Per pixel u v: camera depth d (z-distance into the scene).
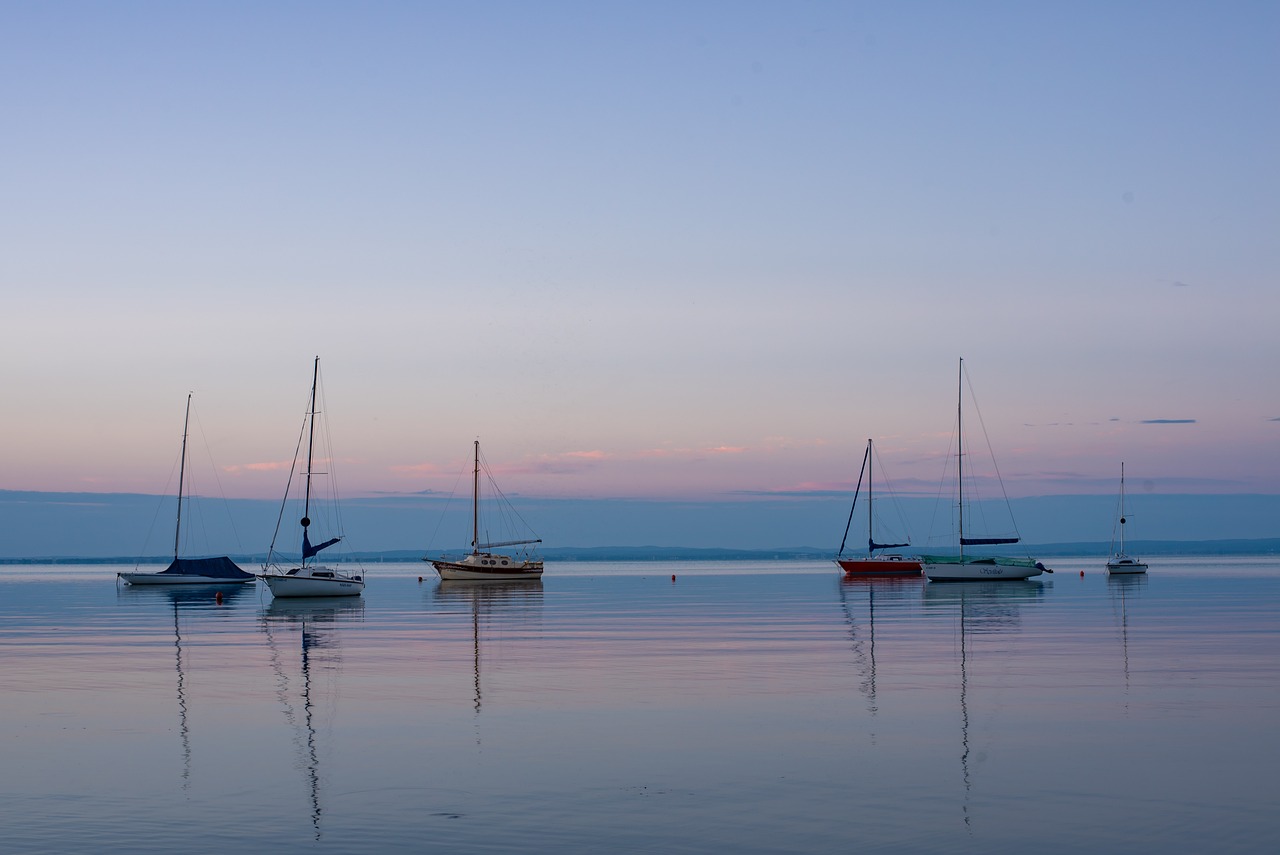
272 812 19.34
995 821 18.55
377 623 59.62
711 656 40.66
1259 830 18.02
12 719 27.78
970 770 21.84
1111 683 32.66
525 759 23.02
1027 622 56.31
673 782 21.12
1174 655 39.84
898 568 133.38
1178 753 23.14
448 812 19.27
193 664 39.31
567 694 31.27
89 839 17.89
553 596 92.88
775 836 17.84
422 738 25.14
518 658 40.56
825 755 23.19
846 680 33.69
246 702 30.27
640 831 18.14
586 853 17.09
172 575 116.81
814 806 19.48
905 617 60.91
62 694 31.91
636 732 25.66
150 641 48.94
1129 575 142.38
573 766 22.38
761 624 56.50
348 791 20.61
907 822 18.53
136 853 17.19
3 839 17.91
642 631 52.56
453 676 35.34
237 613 69.94
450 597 91.19
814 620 59.09
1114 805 19.41
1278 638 46.31
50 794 20.53
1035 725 26.12
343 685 33.47
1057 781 21.02
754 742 24.47
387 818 18.92
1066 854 16.94
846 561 134.12
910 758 22.88
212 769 22.33
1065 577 138.50
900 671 35.75
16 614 70.19
